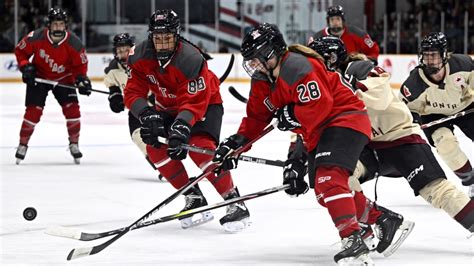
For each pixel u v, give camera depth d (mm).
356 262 10141
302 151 10812
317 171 10344
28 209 12430
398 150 11414
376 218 11414
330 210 10219
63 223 14148
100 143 26031
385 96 10883
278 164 12172
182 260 11383
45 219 14516
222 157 11219
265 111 11062
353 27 24406
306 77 9898
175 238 12891
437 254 11641
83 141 26422
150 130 12211
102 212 15227
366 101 10828
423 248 12031
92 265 11109
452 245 12219
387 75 11008
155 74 12656
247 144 11289
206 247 12211
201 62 12375
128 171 20672
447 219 14250
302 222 14117
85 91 21438
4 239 12820
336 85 10352
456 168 15141
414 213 14836
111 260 11383
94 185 18484
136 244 12445
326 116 10094
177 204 16078
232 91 14227
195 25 49969
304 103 9945
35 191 17625
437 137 15070
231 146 11227
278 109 10430
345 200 10164
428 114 14992
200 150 11984
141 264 11141
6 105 37750
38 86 21656
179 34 12383
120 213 15133
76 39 21422
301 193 10695
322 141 10289
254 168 20875
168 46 12125
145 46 12570
